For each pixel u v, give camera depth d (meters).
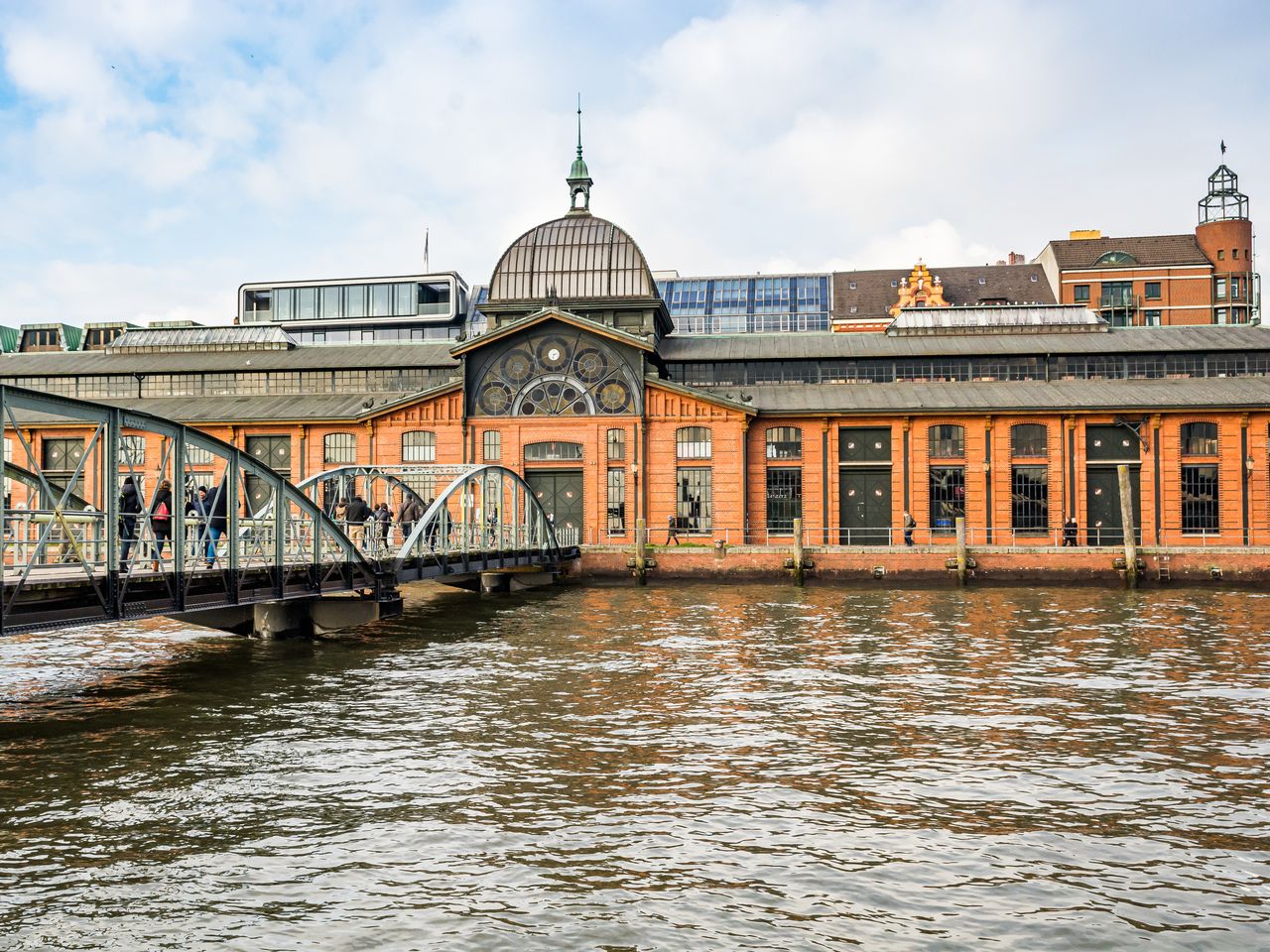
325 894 9.66
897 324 52.44
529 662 21.80
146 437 49.34
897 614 30.16
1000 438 45.34
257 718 16.61
